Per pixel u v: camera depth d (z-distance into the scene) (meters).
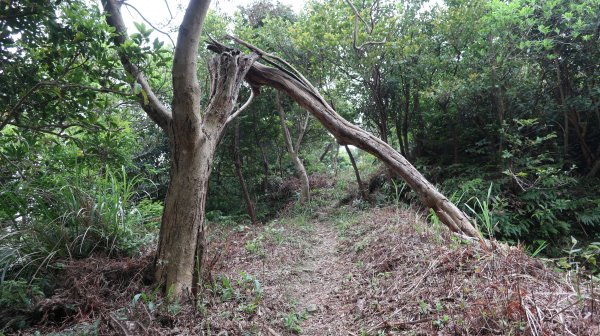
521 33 6.48
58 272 3.29
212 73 3.98
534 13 6.46
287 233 6.35
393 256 3.84
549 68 6.93
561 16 5.94
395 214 6.05
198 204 3.25
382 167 10.88
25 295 2.78
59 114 3.14
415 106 9.16
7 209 3.59
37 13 2.62
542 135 7.32
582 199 6.36
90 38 2.75
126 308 2.68
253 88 4.69
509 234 6.12
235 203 11.84
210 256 4.38
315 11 9.37
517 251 3.02
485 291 2.45
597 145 7.48
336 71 9.56
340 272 4.24
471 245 3.29
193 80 2.97
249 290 3.41
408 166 4.20
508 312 2.09
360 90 9.66
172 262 3.12
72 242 3.51
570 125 7.64
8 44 2.71
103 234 3.62
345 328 2.78
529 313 2.01
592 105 6.56
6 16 2.57
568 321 1.97
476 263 2.90
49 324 2.73
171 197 3.21
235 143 10.37
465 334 2.10
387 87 9.08
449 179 7.90
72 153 4.26
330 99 9.64
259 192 13.06
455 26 7.45
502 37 6.68
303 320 3.06
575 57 6.56
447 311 2.40
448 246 3.46
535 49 6.38
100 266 3.29
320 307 3.30
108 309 2.77
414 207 7.04
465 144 8.98
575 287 2.39
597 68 6.53
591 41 6.16
